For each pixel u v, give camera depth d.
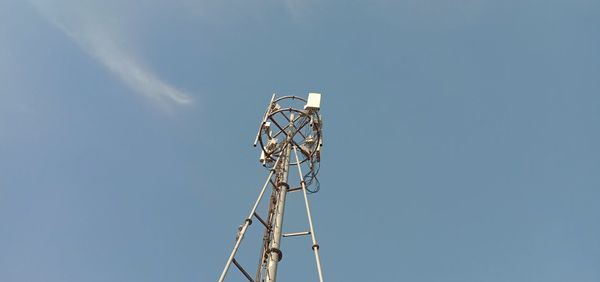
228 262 16.47
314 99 23.62
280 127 23.70
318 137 23.12
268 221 20.25
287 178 21.25
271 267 17.61
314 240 18.05
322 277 16.56
